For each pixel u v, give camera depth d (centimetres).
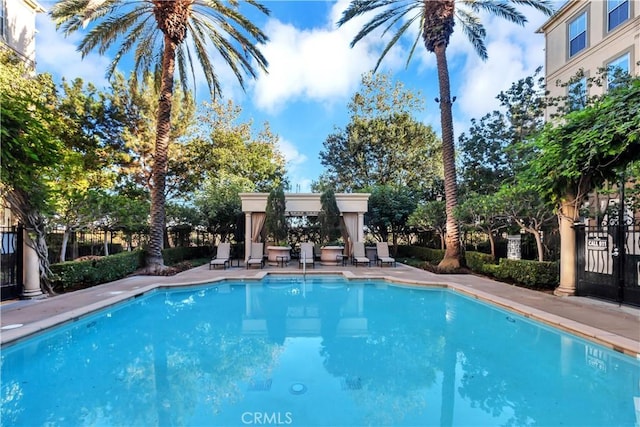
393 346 514
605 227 699
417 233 1827
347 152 2520
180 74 1423
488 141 1473
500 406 340
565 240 771
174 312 725
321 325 631
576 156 630
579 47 1488
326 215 1447
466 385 384
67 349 507
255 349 507
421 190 1920
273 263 1406
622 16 1291
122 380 402
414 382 393
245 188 1830
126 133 1617
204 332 591
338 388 379
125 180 1733
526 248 1158
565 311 614
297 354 484
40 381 400
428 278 1033
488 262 1067
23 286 718
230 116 2439
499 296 755
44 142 639
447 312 716
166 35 1152
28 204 714
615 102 572
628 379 397
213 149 1928
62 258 948
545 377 404
